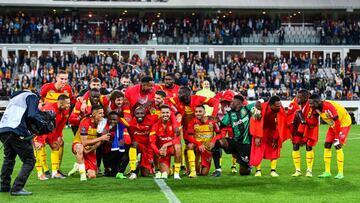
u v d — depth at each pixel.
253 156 13.20
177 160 12.77
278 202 9.91
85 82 38.78
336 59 46.66
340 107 12.63
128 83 15.03
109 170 13.25
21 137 10.27
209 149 13.30
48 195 10.47
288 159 17.39
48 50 48.38
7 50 47.88
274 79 42.69
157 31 49.47
